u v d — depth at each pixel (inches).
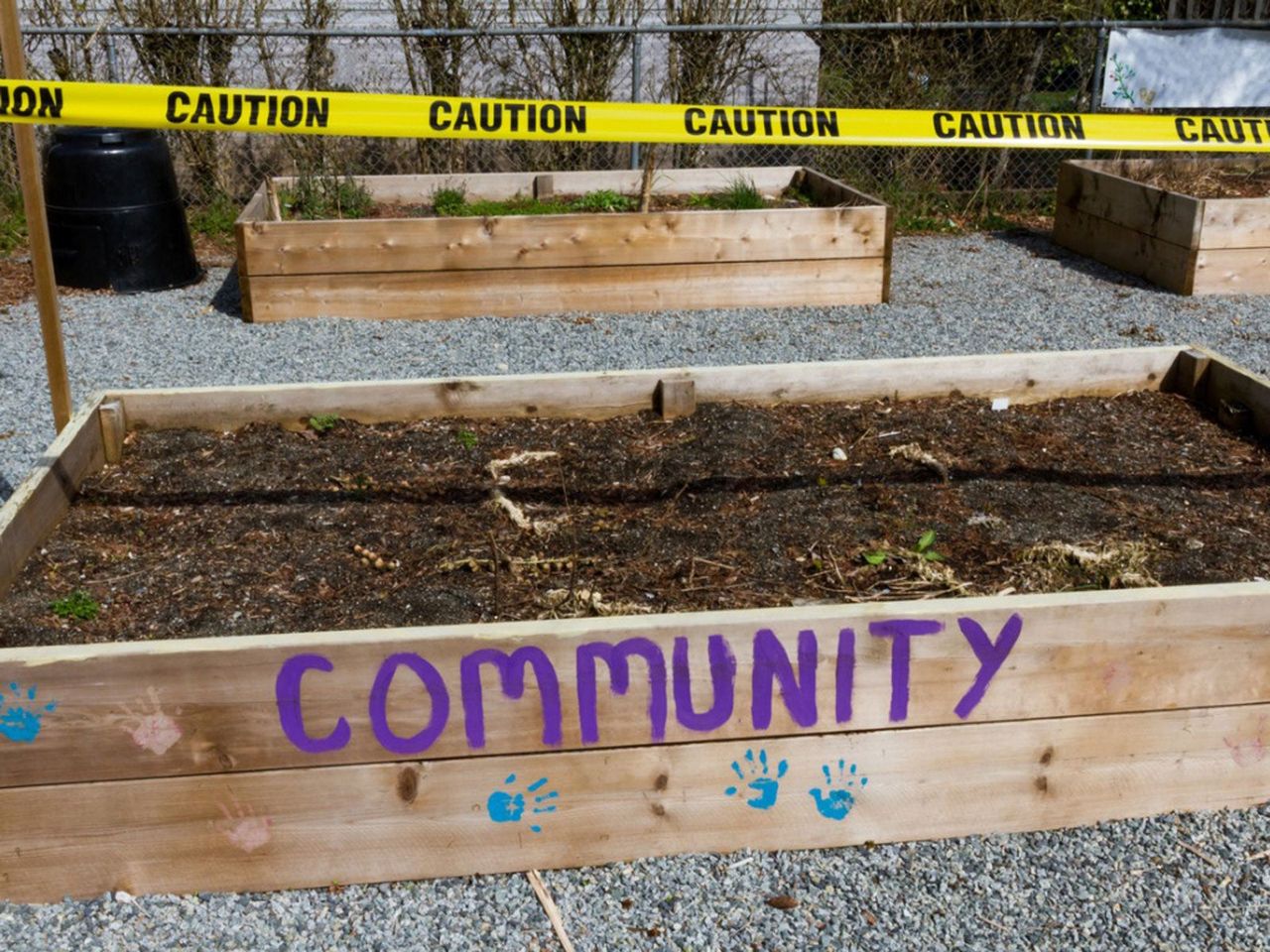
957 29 368.2
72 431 135.3
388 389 153.6
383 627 108.9
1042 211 390.0
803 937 94.5
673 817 101.9
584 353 242.2
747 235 269.7
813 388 160.6
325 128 129.9
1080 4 376.2
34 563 119.9
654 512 132.9
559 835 101.1
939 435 151.7
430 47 387.5
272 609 112.7
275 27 382.9
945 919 96.3
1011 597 99.3
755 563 121.1
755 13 390.0
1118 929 95.1
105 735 92.9
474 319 267.4
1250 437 152.9
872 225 272.4
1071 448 149.0
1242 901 97.8
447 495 136.7
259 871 99.3
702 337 253.3
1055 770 104.2
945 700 100.5
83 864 97.2
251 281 261.0
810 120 136.6
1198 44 364.2
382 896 99.3
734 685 97.8
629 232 266.4
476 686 95.2
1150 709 103.0
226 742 94.4
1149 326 262.7
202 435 150.2
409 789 97.9
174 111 126.0
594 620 95.7
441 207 322.7
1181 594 99.7
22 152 124.1
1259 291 289.4
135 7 373.1
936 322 265.3
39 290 130.7
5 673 89.8
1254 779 107.3
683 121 135.5
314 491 137.5
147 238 289.0
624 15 391.9
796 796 102.4
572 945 93.9
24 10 375.9
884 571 119.3
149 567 120.6
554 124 134.0
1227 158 367.2
